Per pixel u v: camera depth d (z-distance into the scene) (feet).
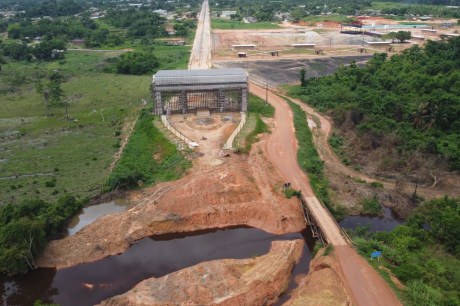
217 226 233.76
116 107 432.25
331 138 347.97
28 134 370.12
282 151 308.19
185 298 172.55
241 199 246.06
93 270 201.26
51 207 236.63
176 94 368.89
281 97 444.14
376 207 251.19
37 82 505.66
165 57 630.74
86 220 241.14
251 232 230.89
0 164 310.65
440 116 329.31
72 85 508.53
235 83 364.99
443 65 465.06
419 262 192.75
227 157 286.05
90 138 360.07
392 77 440.86
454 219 210.38
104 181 280.51
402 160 297.74
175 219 230.89
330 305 162.40
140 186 271.08
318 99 432.25
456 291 172.55
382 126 334.24
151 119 361.10
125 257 211.00
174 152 299.58
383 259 192.85
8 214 218.38
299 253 212.23
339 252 197.67
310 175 274.57
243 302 173.06
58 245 212.02
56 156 324.60
